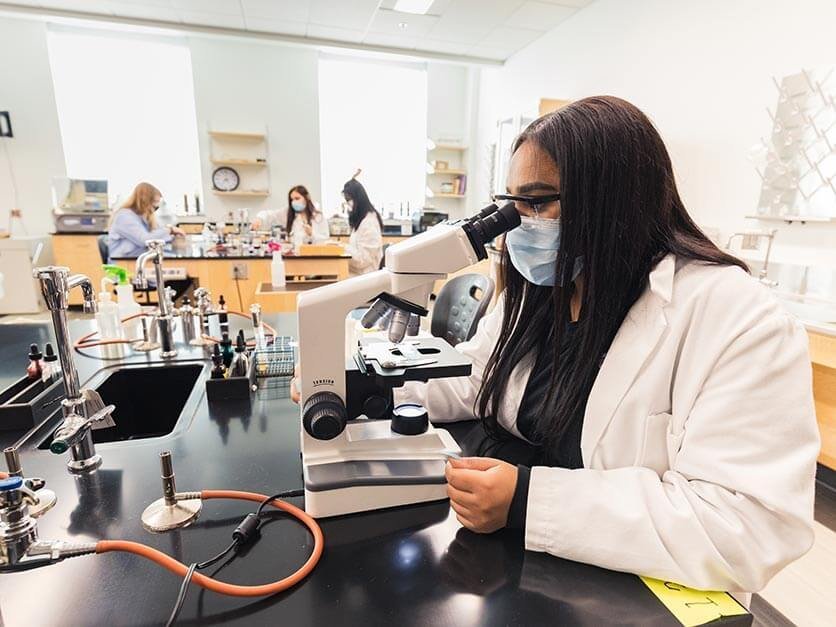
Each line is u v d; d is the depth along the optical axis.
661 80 3.14
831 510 1.80
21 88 4.71
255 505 0.68
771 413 0.56
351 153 6.00
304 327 0.66
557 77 4.39
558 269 0.74
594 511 0.58
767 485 0.53
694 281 0.70
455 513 0.66
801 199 2.23
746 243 2.53
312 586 0.53
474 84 6.03
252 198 5.70
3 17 4.49
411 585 0.54
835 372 1.75
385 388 0.75
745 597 0.70
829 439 1.79
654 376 0.69
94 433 1.19
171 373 1.28
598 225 0.69
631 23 3.40
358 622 0.49
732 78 2.62
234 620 0.49
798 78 2.20
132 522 0.64
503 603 0.52
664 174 0.71
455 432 0.96
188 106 5.31
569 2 3.83
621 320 0.76
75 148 5.05
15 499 0.53
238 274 3.20
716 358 0.62
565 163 0.68
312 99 5.63
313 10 4.14
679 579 0.54
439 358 0.76
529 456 0.87
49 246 4.73
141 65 5.07
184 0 3.99
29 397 0.96
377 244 3.92
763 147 2.42
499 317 1.08
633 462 0.71
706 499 0.56
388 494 0.67
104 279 1.55
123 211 3.61
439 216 5.50
